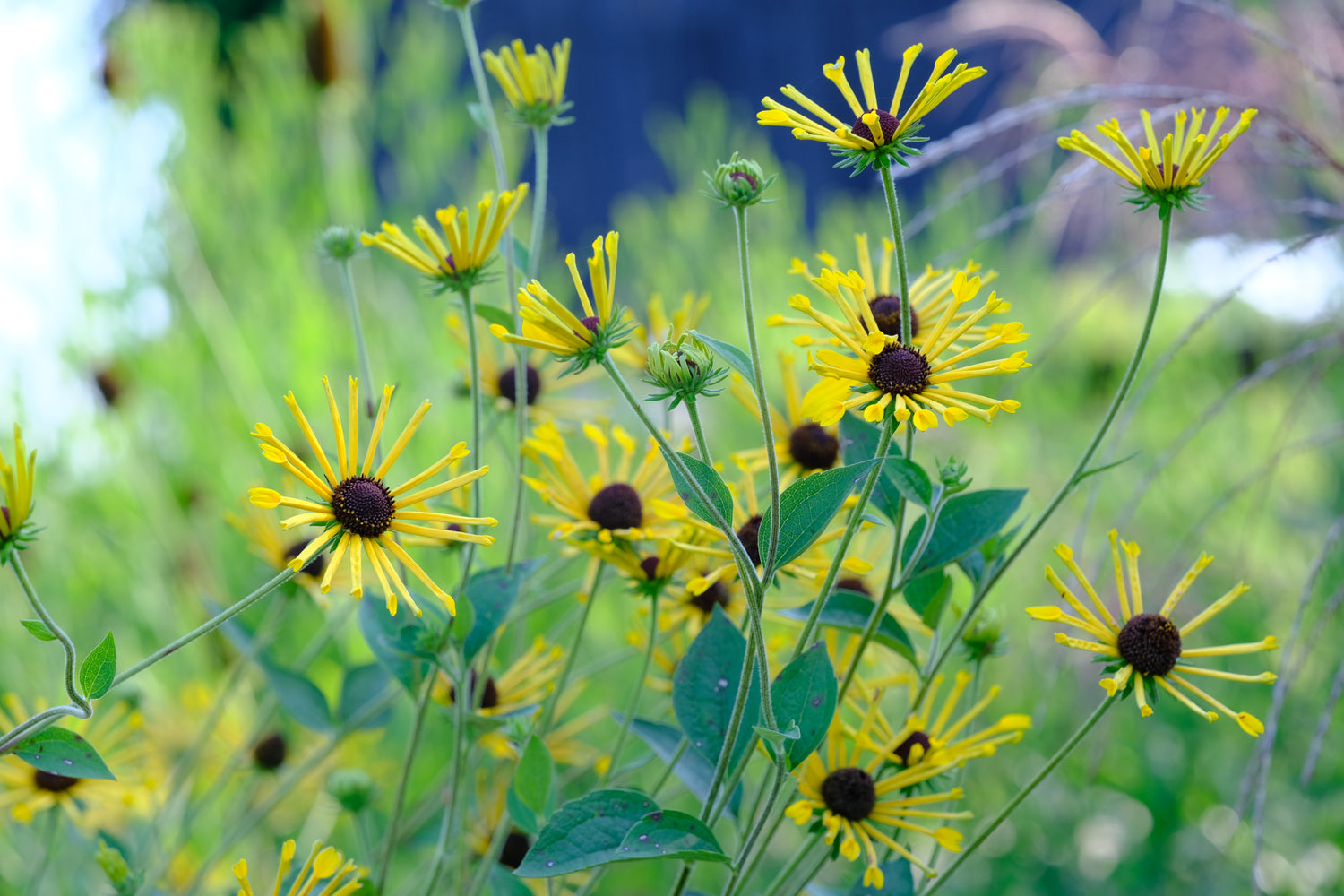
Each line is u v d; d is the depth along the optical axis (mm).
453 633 1111
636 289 2623
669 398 1042
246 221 2371
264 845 1380
